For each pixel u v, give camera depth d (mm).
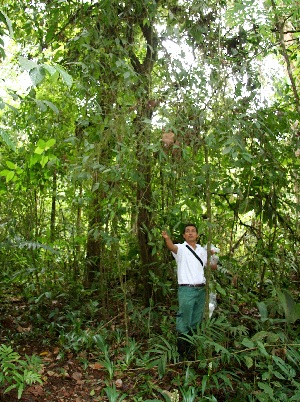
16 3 5340
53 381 3840
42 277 5816
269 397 3199
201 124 3836
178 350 4195
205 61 3971
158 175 4957
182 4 4375
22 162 5219
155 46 4949
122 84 4277
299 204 4848
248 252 5289
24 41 5738
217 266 4445
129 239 5082
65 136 5418
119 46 4367
